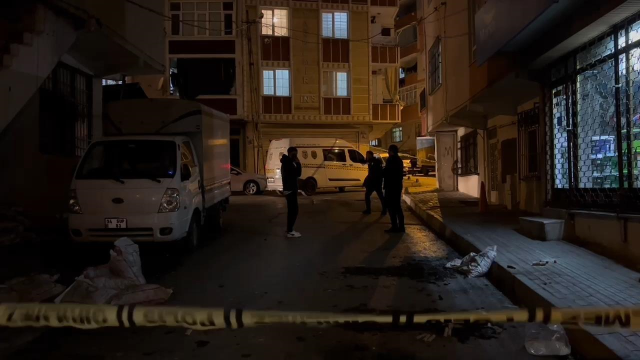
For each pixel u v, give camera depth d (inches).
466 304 234.4
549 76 363.9
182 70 1119.0
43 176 405.7
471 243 333.7
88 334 193.0
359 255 348.5
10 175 387.2
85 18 361.1
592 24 272.4
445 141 885.2
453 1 600.1
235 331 196.7
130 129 371.2
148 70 499.5
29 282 228.5
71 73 455.8
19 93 313.6
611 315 161.9
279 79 1152.2
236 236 431.8
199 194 370.9
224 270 304.2
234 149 1167.6
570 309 164.7
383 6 1207.6
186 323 164.1
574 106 326.0
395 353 175.0
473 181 735.1
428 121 857.5
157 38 498.3
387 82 1259.8
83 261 310.2
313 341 186.7
